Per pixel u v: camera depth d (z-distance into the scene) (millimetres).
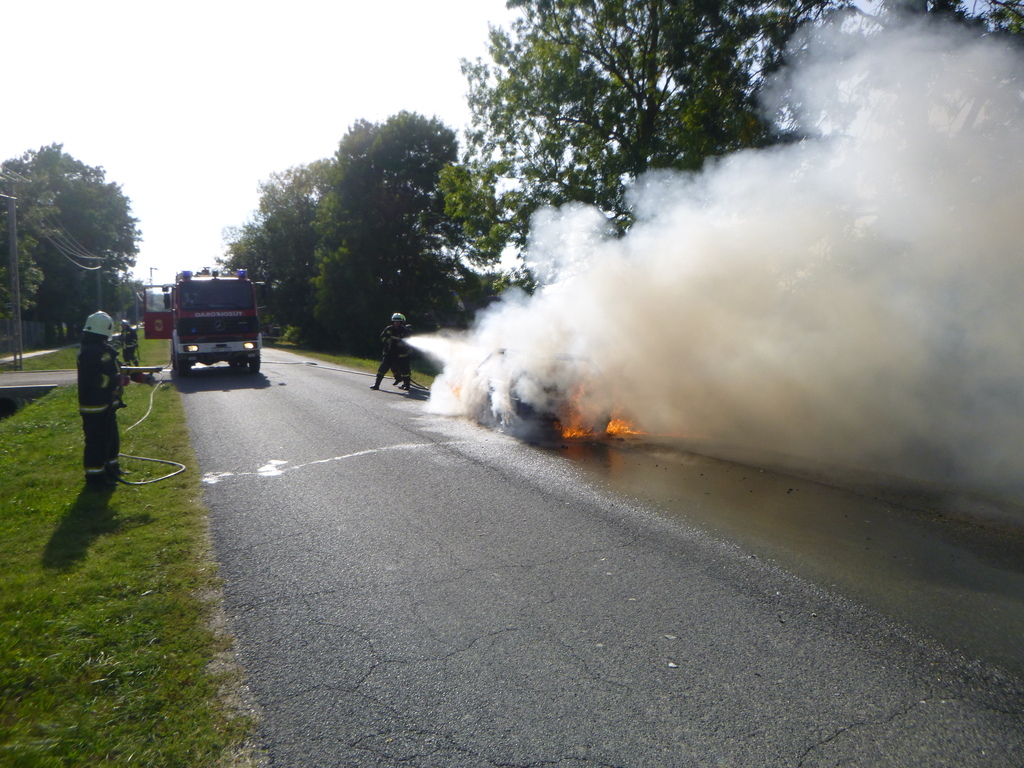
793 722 3129
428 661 3672
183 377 20375
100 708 3184
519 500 6914
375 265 48594
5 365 31750
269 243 60500
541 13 25328
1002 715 3205
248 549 5438
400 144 47281
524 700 3299
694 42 17516
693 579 4840
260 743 2965
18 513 6250
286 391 16406
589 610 4316
